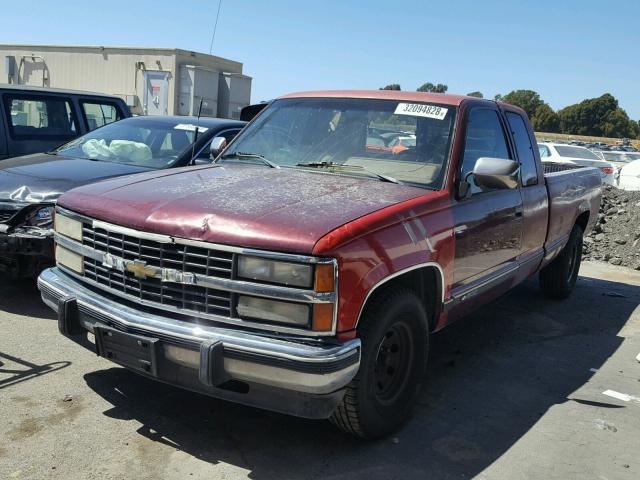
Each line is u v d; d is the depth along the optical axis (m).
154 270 3.27
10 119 7.49
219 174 4.10
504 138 5.02
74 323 3.63
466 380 4.70
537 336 5.87
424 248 3.61
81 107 8.28
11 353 4.52
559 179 6.11
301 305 3.01
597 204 7.50
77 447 3.38
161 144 6.74
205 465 3.30
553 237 6.07
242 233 3.07
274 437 3.64
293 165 4.39
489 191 4.52
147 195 3.57
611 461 3.63
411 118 4.41
